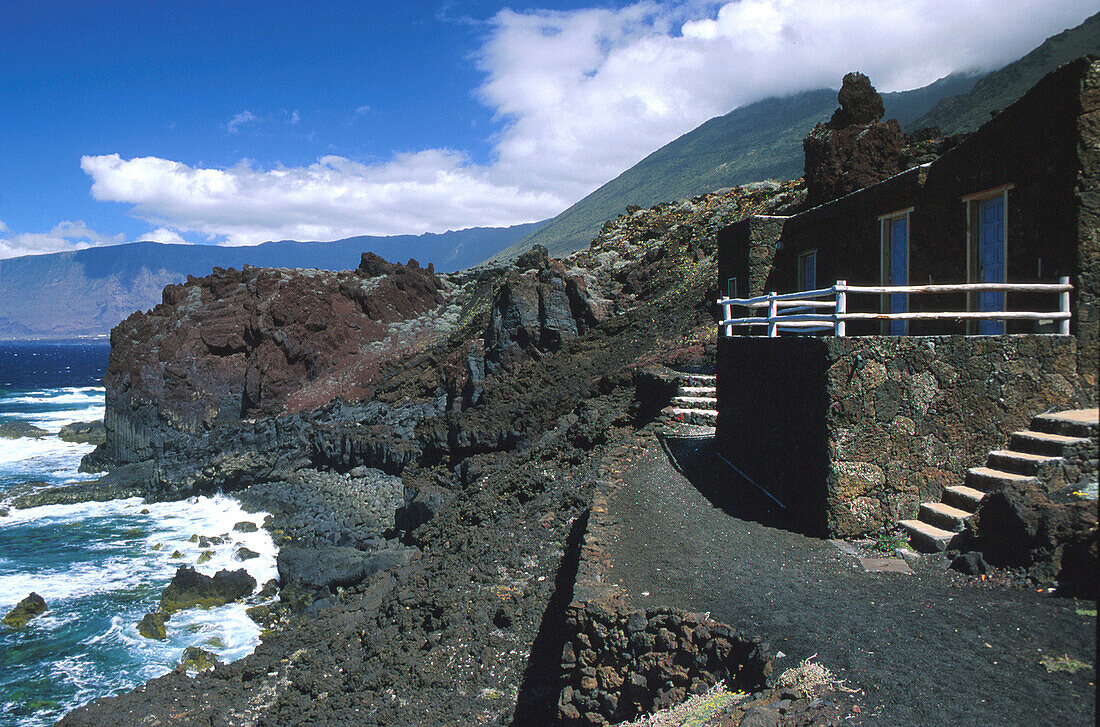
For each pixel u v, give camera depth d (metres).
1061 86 8.18
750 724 4.70
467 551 12.98
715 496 10.38
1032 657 5.02
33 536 27.25
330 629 13.24
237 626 18.59
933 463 8.14
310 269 50.72
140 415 41.19
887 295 12.55
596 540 8.86
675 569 7.82
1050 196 8.45
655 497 10.51
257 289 45.75
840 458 8.12
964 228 10.20
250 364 42.84
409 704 9.45
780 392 9.56
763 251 17.70
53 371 150.75
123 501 32.94
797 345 8.99
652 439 13.69
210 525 28.83
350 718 9.73
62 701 14.99
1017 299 9.13
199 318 44.50
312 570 20.12
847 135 19.25
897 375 8.12
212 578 20.64
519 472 16.45
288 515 29.16
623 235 41.38
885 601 6.34
